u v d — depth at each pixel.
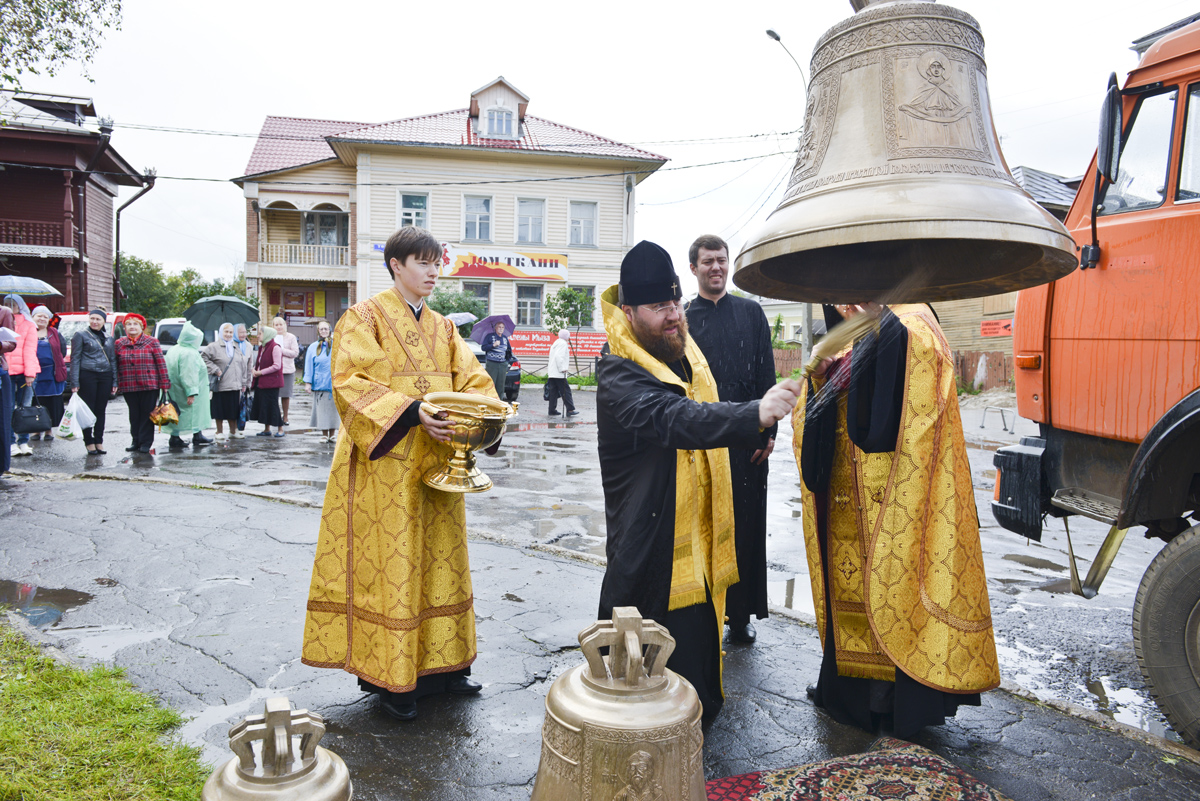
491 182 27.23
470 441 2.76
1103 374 3.31
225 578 4.50
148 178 27.89
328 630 2.98
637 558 2.58
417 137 26.97
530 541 5.51
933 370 2.62
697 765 1.46
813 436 2.71
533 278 27.67
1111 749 2.78
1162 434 2.81
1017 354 3.74
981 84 1.54
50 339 10.54
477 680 3.28
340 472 2.96
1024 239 1.27
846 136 1.50
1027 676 3.51
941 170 1.40
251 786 1.21
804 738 2.83
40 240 23.41
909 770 2.45
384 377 2.93
